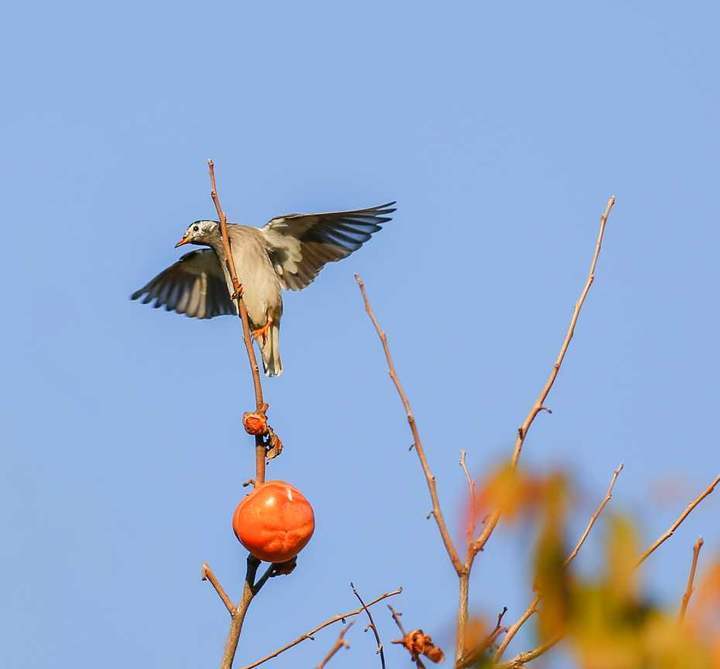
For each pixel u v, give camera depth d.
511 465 4.56
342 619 8.97
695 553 5.00
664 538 6.68
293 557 9.45
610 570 4.31
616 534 4.37
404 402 8.02
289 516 9.40
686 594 4.32
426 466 7.77
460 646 6.68
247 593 9.34
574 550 4.61
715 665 4.08
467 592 7.15
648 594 4.30
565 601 4.29
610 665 4.14
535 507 4.45
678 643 4.12
